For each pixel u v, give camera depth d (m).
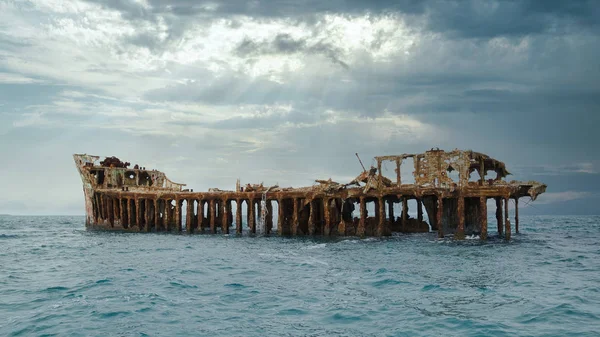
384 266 38.41
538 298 26.77
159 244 59.69
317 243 56.75
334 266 38.91
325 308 25.30
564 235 73.69
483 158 57.91
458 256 44.06
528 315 23.33
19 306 26.17
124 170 84.12
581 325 21.59
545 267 37.84
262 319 23.45
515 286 30.23
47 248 57.00
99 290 30.02
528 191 55.81
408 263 39.88
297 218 64.69
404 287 30.17
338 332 21.41
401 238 58.94
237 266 39.78
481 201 54.41
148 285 31.52
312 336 20.91
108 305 26.09
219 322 22.98
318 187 63.56
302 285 31.30
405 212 67.06
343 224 63.00
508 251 47.56
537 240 61.28
